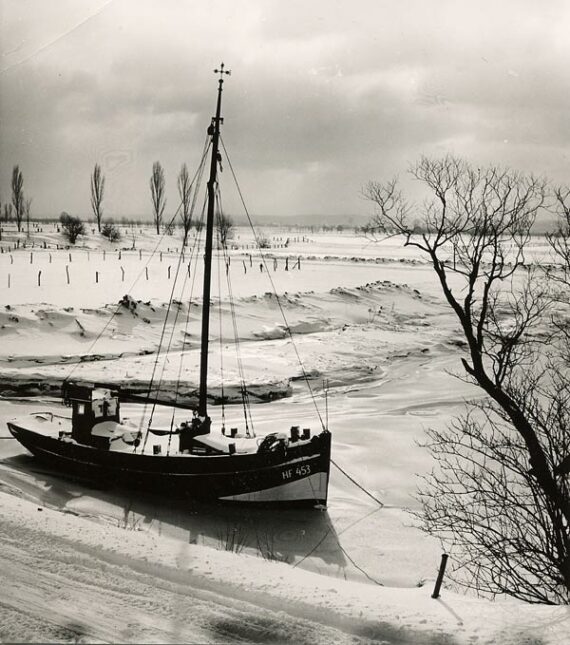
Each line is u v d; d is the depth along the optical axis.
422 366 30.08
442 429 19.69
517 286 39.44
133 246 75.50
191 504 14.76
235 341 32.62
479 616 6.91
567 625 6.59
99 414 16.44
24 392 23.66
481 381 8.64
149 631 6.39
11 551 8.07
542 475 8.19
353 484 15.78
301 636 6.41
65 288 42.12
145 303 34.38
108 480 15.73
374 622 6.62
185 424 16.05
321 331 37.28
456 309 8.86
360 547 12.31
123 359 27.67
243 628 6.51
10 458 17.33
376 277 57.47
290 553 12.10
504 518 11.40
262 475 14.49
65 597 7.01
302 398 24.66
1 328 29.28
